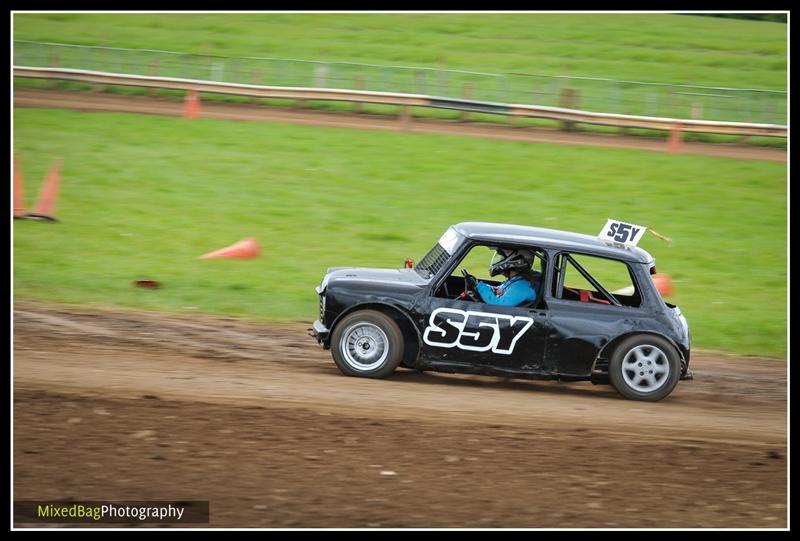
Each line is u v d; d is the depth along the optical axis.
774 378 26.41
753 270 37.72
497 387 23.50
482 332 22.41
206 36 81.38
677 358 22.61
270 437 18.62
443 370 22.75
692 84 74.00
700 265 37.97
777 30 93.00
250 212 40.78
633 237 23.97
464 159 52.25
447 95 68.31
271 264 34.56
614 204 45.62
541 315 22.50
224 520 15.34
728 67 79.38
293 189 44.69
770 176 53.12
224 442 18.25
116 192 42.31
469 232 23.17
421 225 40.41
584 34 87.25
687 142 61.84
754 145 62.03
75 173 44.72
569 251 22.84
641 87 70.88
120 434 18.33
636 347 22.58
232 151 50.91
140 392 20.70
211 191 43.53
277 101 66.31
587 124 64.50
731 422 21.94
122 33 80.75
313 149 52.44
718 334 30.31
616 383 22.77
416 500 16.41
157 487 16.33
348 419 19.83
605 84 71.12
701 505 17.05
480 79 71.44
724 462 19.23
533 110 61.72
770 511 16.94
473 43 82.56
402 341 22.50
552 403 22.23
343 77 71.00
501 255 23.19
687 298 34.00
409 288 22.61
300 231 38.72
